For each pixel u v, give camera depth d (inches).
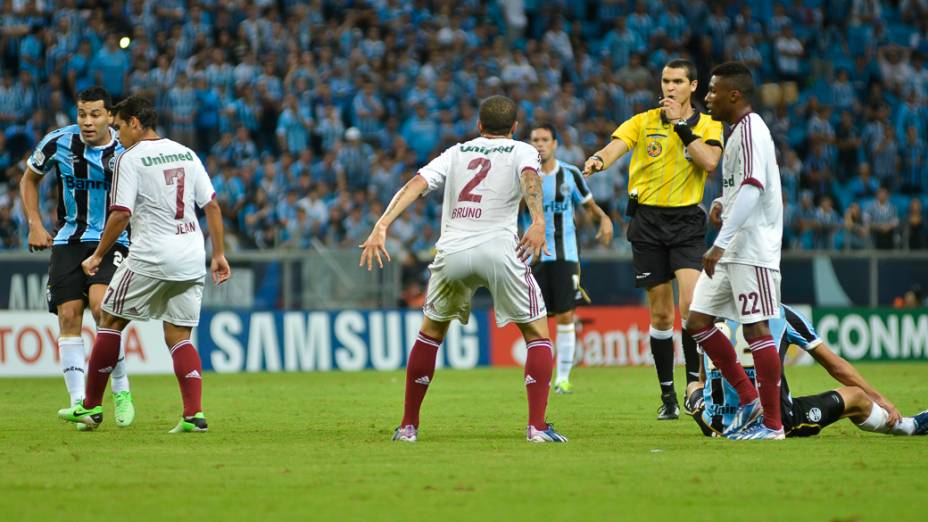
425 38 3624.5
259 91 3270.2
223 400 1665.8
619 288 2689.5
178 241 1135.6
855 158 3698.3
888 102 4067.4
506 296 1021.8
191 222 1147.3
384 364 2573.8
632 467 872.9
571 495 750.5
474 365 2615.7
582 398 1679.4
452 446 1020.5
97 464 902.4
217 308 2496.3
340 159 3134.8
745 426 1074.1
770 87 3740.2
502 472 849.5
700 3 3956.7
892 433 1093.1
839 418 1087.0
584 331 2642.7
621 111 3649.1
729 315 1069.1
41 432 1187.3
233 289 2532.0
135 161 1122.7
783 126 3641.7
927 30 4372.5
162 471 860.6
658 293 1381.6
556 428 1218.6
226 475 839.1
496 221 1013.2
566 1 4050.2
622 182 3211.1
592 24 4060.0
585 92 3671.3
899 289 2807.6
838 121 3860.7
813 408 1072.2
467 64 3572.8
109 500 734.5
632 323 2687.0
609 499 735.7
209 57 3304.6
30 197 1295.5
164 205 1129.4
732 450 976.9
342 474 842.8
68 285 1283.2
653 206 1381.6
